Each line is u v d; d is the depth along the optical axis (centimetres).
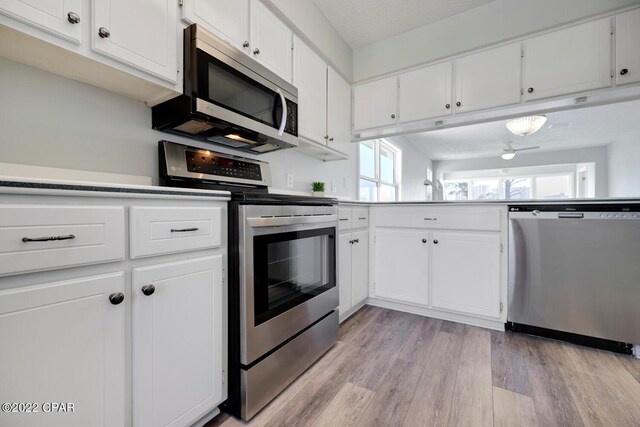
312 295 157
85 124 110
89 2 90
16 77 95
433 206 222
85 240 74
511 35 199
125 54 99
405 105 239
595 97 184
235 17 140
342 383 139
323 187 234
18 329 64
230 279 117
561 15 185
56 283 70
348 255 215
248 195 117
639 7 166
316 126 206
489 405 123
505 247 196
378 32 239
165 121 127
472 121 233
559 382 139
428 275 224
